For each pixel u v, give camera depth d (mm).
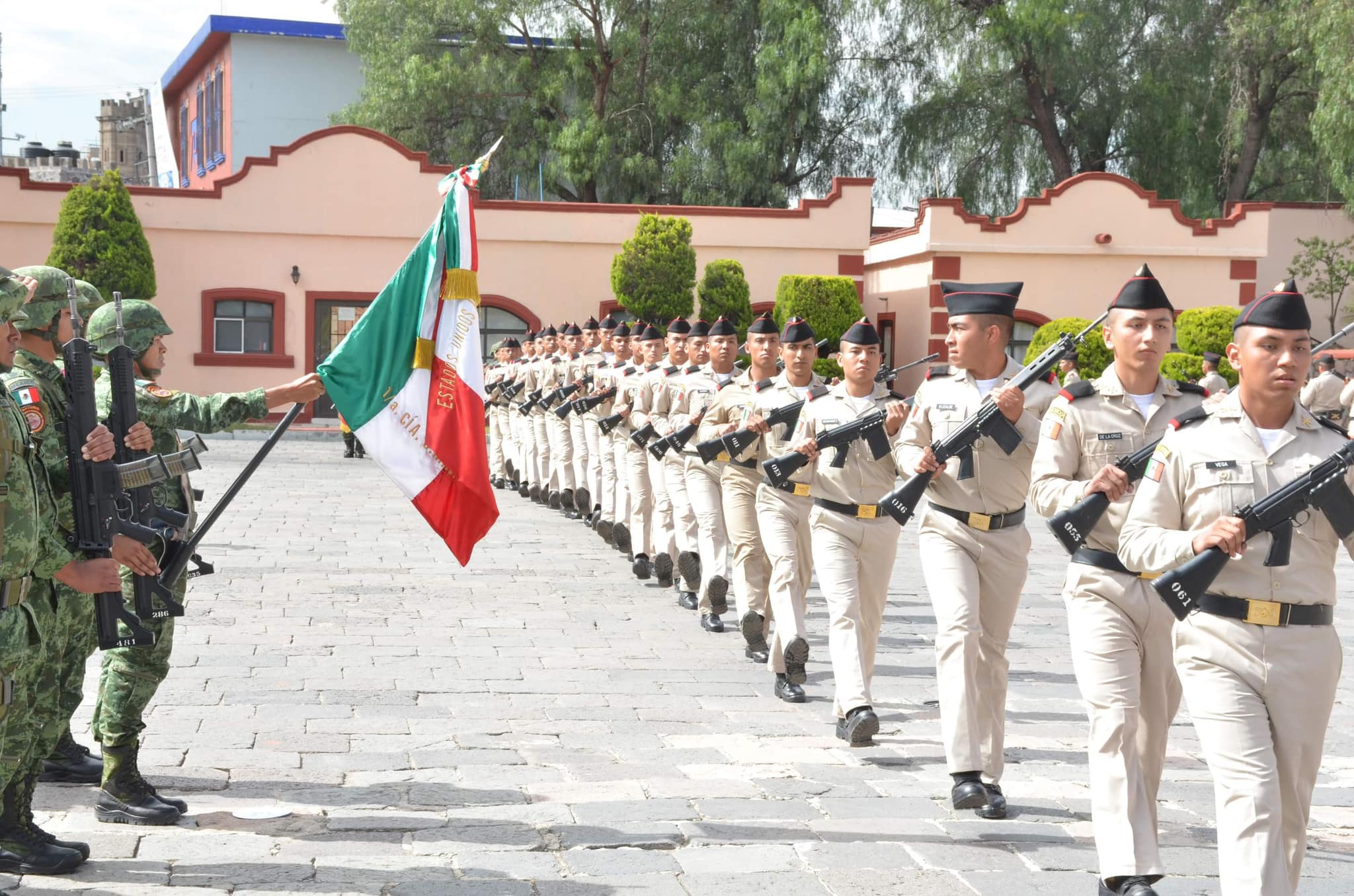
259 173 27875
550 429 17078
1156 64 35750
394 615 9914
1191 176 36156
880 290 31906
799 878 4844
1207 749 4145
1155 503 4320
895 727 7152
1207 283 29219
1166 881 4891
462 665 8352
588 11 35438
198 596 10406
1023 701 7840
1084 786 6102
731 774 6172
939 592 5875
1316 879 4984
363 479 20000
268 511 15914
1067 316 28922
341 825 5312
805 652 7613
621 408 13180
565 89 36219
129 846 4996
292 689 7582
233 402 5336
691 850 5121
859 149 36719
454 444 6254
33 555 4215
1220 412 4285
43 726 4766
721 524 9820
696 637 9500
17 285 4121
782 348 8312
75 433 4715
